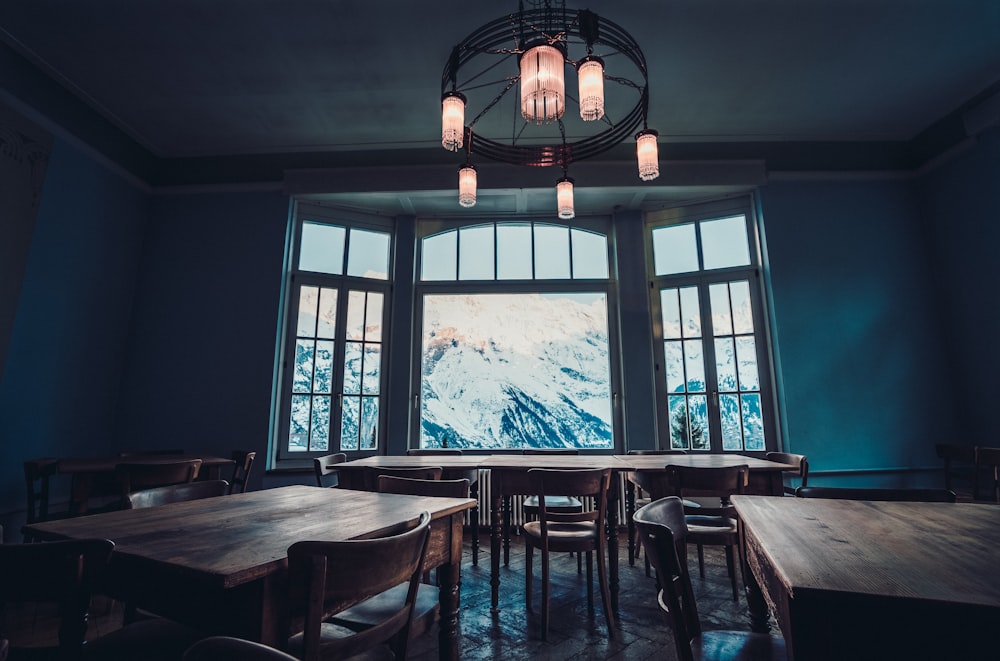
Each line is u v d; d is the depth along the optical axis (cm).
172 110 412
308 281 471
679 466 248
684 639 100
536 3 305
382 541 104
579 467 279
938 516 140
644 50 347
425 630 144
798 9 316
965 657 73
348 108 413
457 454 396
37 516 342
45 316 362
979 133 401
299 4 309
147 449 421
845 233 452
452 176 465
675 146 466
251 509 155
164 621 130
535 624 235
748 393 450
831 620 79
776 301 439
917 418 419
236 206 469
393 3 308
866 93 399
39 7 309
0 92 331
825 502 162
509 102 401
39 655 94
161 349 440
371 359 485
